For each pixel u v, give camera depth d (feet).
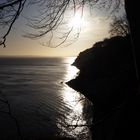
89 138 71.51
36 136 82.38
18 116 110.01
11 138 82.02
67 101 147.84
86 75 204.13
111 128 35.27
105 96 96.17
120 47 128.47
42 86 236.22
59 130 88.12
